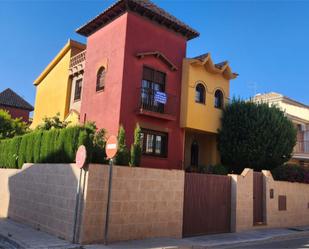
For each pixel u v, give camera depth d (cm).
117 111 1688
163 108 1845
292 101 3306
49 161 1316
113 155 1033
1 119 2273
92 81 1934
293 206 1798
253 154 1911
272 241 1370
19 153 1552
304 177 1925
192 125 1922
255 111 1956
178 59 1967
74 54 2356
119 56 1750
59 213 1109
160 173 1208
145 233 1147
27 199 1343
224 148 2025
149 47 1834
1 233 1134
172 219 1231
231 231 1462
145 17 1841
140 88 1748
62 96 2353
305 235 1576
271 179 1683
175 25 1931
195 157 2197
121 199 1091
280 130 1970
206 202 1380
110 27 1873
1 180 1639
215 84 2092
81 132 1152
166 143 1862
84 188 1021
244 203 1514
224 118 2061
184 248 1091
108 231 1051
